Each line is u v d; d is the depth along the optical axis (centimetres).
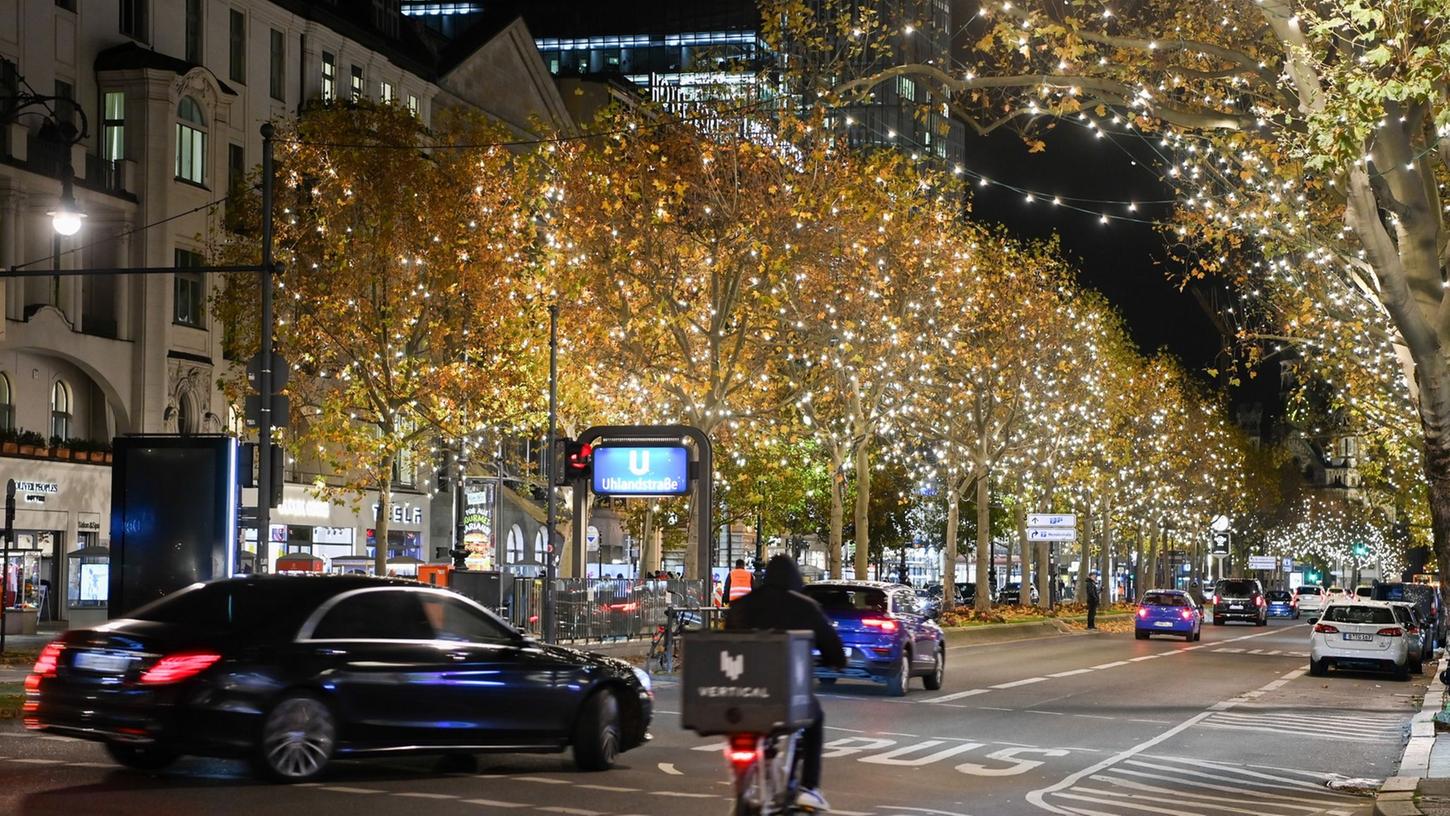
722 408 3891
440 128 6331
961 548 9381
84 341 4366
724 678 901
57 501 4234
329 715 1266
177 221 4653
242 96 5084
